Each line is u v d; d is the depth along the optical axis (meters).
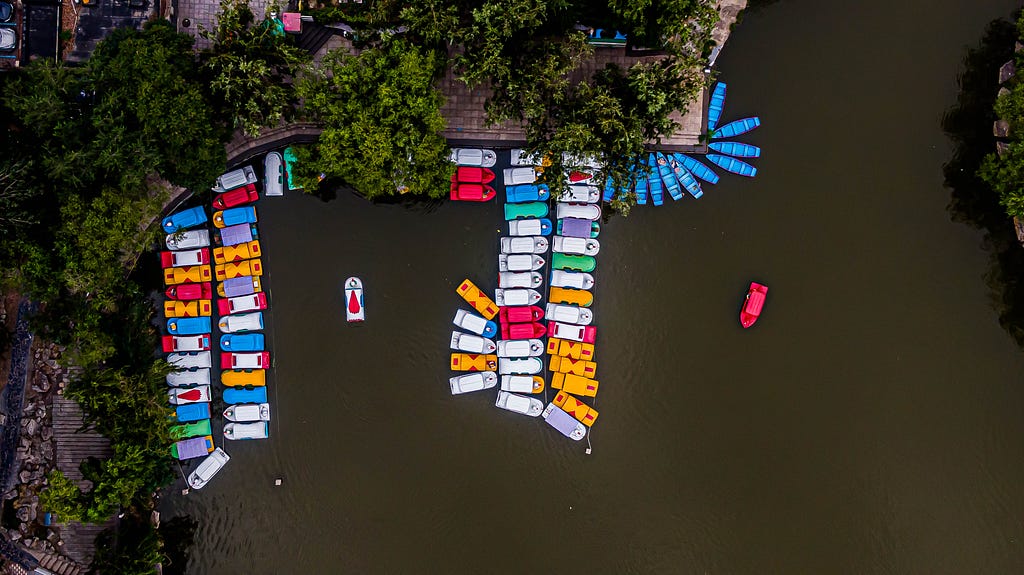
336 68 33.72
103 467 36.31
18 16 36.47
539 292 42.34
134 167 32.97
